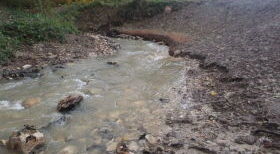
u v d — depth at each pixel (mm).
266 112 7781
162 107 8742
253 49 12953
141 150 6562
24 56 12883
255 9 20094
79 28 22297
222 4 22641
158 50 16031
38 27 15023
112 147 6750
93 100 9180
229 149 6453
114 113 8344
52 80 10859
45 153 6531
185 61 13492
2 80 10781
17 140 6715
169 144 6750
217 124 7562
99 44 16453
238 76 10312
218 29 18188
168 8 23672
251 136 6867
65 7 23359
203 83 10516
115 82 10766
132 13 23719
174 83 10703
